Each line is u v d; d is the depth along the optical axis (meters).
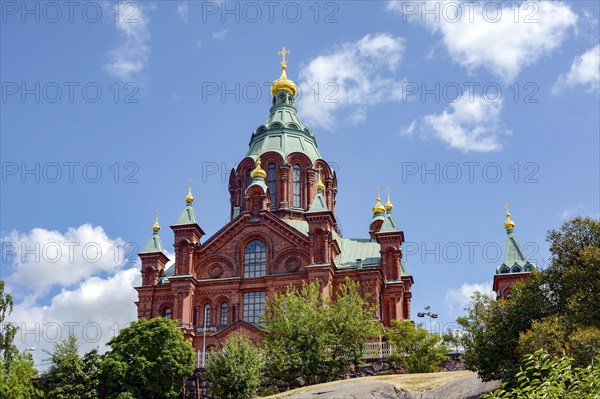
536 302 42.66
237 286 75.62
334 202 92.75
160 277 80.06
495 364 42.12
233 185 91.50
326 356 58.78
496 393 21.17
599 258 40.66
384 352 62.00
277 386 57.91
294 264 75.69
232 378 55.31
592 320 38.75
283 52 99.81
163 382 57.06
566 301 41.72
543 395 19.62
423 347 60.03
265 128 92.56
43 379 57.41
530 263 83.38
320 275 72.69
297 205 87.56
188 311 74.38
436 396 42.34
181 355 58.22
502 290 82.88
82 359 57.50
